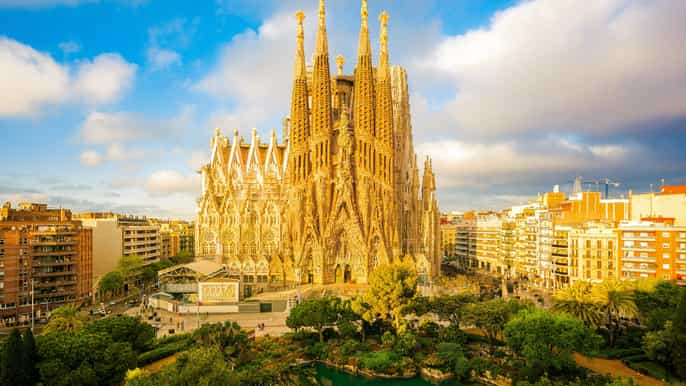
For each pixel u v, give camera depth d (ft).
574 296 232.73
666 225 324.19
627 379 142.41
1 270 306.76
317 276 449.48
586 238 361.92
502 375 192.44
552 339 180.45
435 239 511.81
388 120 477.36
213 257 505.25
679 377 185.68
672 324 191.11
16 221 344.90
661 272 311.27
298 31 500.33
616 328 242.58
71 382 147.23
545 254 426.10
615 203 433.89
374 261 454.81
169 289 356.79
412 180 517.96
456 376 203.92
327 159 467.93
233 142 547.90
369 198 463.01
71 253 351.46
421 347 232.53
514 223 515.50
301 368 214.69
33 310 322.34
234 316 315.37
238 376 142.72
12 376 146.10
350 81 541.75
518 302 229.25
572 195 509.35
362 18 486.38
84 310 345.31
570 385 162.91
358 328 264.52
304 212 469.16
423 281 430.61
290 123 492.13
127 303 380.99
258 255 485.15
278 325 287.48
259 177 538.88
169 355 218.38
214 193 517.14
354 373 212.02
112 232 463.42
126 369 163.32
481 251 607.37
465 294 270.05
